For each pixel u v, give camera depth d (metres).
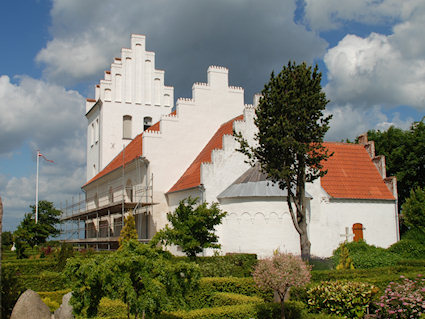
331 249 29.73
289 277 13.11
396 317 13.38
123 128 48.69
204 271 21.16
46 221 67.06
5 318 13.91
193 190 30.06
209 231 25.30
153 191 34.41
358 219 31.28
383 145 45.66
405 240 28.02
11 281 14.59
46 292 19.44
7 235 69.31
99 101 48.03
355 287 14.16
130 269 10.59
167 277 10.90
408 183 43.53
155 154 34.97
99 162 48.12
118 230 43.28
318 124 19.66
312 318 13.74
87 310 10.93
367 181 33.28
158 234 12.08
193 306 15.69
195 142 36.31
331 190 31.34
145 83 49.69
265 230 26.30
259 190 26.78
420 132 43.31
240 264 23.08
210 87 37.38
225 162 29.30
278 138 19.12
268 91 19.78
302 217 20.17
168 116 35.69
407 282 14.73
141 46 49.88
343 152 35.22
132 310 10.55
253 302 14.73
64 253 25.11
